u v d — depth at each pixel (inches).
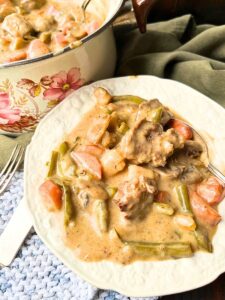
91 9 24.4
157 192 17.5
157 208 17.2
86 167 18.3
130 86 21.5
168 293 15.6
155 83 21.5
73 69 20.2
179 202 17.4
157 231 16.9
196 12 27.3
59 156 19.1
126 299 16.5
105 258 16.4
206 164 18.7
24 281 17.2
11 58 21.3
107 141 19.0
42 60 18.5
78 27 23.3
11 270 17.5
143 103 19.3
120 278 16.0
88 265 16.3
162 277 15.9
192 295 17.5
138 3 21.6
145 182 17.1
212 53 24.6
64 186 17.9
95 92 20.8
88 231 17.0
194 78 22.7
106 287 15.8
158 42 25.1
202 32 24.5
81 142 19.6
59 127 20.2
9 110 20.7
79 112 20.6
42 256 17.8
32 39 22.2
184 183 17.9
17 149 21.0
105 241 16.7
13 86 19.6
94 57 20.9
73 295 16.7
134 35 25.6
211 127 19.9
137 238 16.7
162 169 18.1
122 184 17.6
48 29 23.1
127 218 16.8
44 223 17.3
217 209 17.4
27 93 20.0
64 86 20.6
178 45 25.3
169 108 20.7
